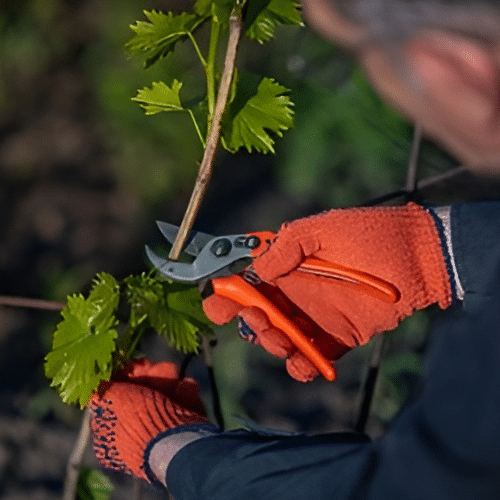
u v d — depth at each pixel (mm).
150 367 2094
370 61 1066
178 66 4102
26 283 5035
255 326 1783
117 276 5098
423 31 999
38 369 4598
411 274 1776
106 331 1972
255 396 4379
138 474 1854
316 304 1835
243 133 1922
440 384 1214
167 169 5469
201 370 4359
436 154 2773
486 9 973
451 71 1007
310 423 4285
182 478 1697
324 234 1801
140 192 5480
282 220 5227
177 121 5402
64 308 1998
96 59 6016
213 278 1862
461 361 1202
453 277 1781
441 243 1794
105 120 5742
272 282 1850
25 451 4145
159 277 2086
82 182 5609
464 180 2279
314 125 4379
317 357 1754
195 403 2082
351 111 4133
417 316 4117
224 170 5543
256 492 1567
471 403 1182
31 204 5508
